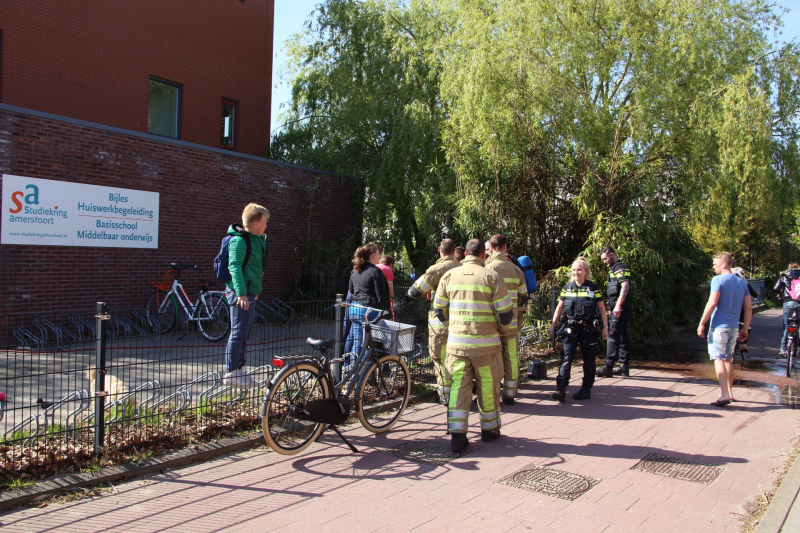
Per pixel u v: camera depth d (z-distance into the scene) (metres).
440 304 5.08
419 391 6.63
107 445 4.21
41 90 11.68
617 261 8.32
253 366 5.35
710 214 10.25
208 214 11.47
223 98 15.64
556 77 9.90
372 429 5.21
